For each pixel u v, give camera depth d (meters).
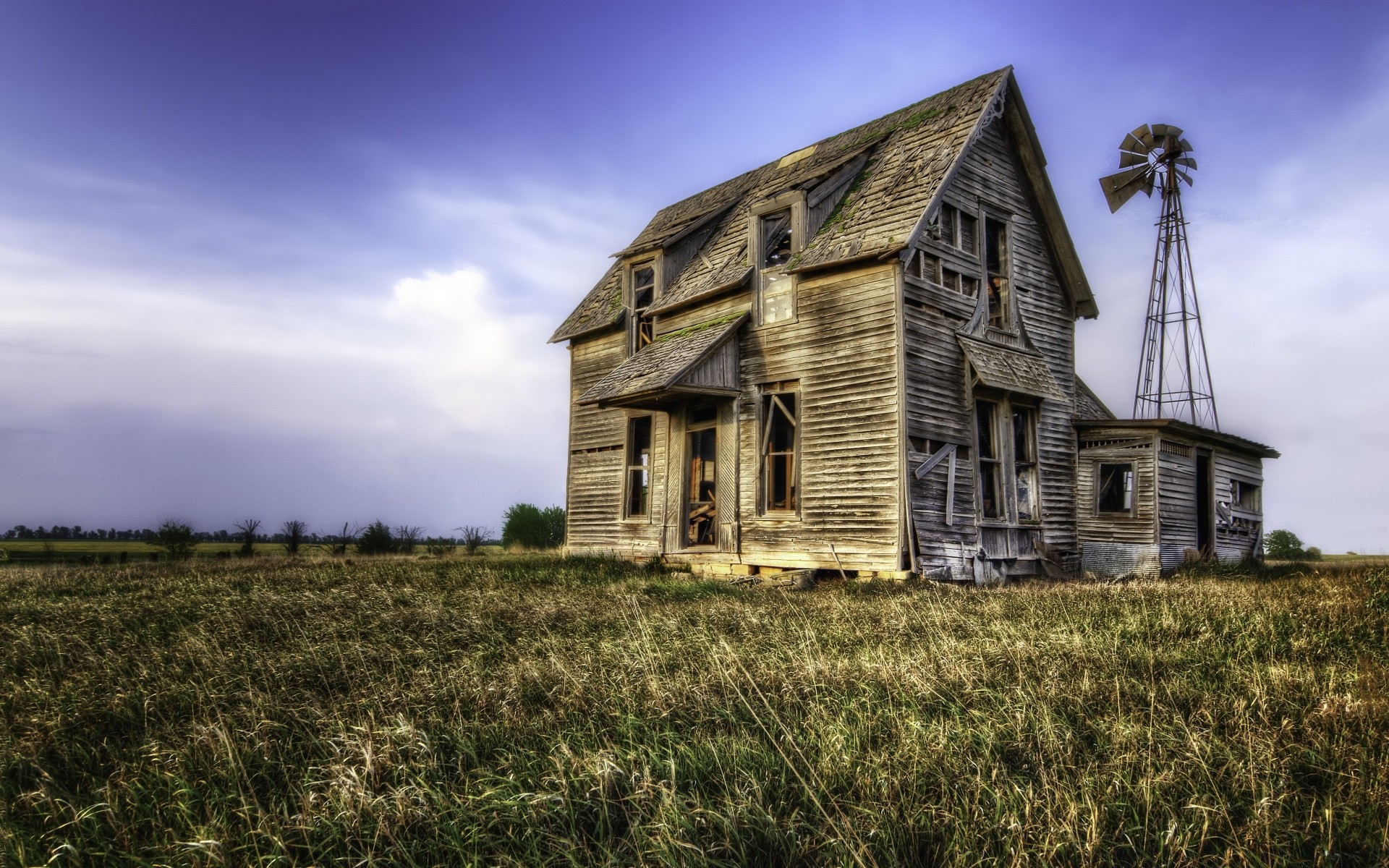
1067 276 19.69
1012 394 17.11
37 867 3.50
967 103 17.81
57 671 7.11
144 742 4.98
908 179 16.73
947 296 16.33
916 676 5.95
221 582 14.08
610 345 22.70
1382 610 9.38
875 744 4.75
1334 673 6.16
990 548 16.23
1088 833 3.54
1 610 11.05
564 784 3.96
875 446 15.17
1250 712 5.24
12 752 4.76
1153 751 4.55
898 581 14.22
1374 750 4.59
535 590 13.17
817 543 15.86
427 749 4.50
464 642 8.23
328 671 6.81
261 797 4.26
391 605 10.53
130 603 11.39
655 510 19.84
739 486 17.61
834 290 16.31
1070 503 18.80
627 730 4.87
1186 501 19.12
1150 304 27.19
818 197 17.56
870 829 3.59
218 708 5.67
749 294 18.12
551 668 6.50
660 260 20.92
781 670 6.43
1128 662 6.77
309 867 3.46
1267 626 8.17
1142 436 18.31
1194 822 3.71
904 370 14.98
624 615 9.58
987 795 3.96
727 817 3.62
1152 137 27.34
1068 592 12.18
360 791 3.92
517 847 3.62
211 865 3.42
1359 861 3.54
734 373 17.83
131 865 3.57
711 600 11.59
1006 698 5.46
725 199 23.53
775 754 4.51
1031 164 18.67
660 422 19.98
